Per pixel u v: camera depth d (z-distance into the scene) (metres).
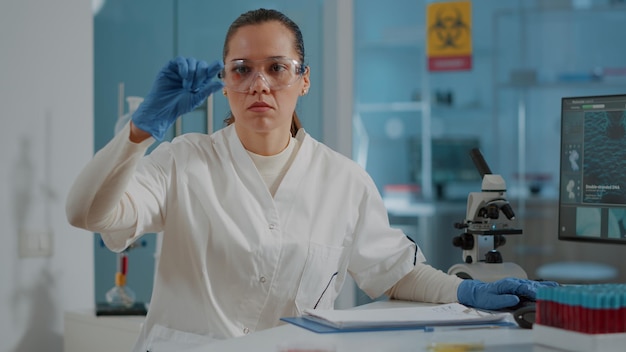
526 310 1.34
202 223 1.74
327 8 3.44
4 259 2.69
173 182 1.75
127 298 2.86
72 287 2.89
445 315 1.41
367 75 3.43
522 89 3.25
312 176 1.85
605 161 1.88
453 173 3.33
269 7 3.47
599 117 1.89
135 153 1.51
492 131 3.29
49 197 2.82
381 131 3.43
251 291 1.75
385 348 1.18
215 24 3.49
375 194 1.92
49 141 2.82
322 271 1.81
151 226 1.71
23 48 2.74
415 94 3.37
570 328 1.16
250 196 1.77
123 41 3.57
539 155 3.23
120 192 1.52
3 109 2.69
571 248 3.17
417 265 1.87
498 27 3.26
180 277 1.76
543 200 3.22
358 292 3.38
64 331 2.81
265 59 1.65
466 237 2.07
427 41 3.35
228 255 1.73
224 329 1.72
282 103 1.68
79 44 2.91
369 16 3.42
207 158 1.80
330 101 3.45
